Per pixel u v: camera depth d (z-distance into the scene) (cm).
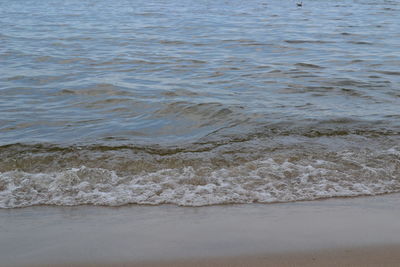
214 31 1894
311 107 827
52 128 740
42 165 589
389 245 392
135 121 775
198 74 1128
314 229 422
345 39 1706
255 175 554
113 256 380
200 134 703
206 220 445
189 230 423
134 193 512
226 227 429
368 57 1348
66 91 950
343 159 600
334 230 420
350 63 1262
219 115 788
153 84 1016
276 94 930
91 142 670
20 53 1377
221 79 1071
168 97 901
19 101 882
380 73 1128
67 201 495
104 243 401
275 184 532
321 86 993
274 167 575
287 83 1023
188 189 521
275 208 474
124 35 1766
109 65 1234
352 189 521
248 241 401
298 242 398
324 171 564
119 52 1416
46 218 455
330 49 1498
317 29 1980
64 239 409
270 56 1380
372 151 627
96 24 2083
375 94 923
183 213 464
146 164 590
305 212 462
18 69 1164
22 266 367
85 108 847
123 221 445
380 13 2739
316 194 508
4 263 371
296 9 2952
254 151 629
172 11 2680
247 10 2827
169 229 426
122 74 1124
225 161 597
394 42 1642
